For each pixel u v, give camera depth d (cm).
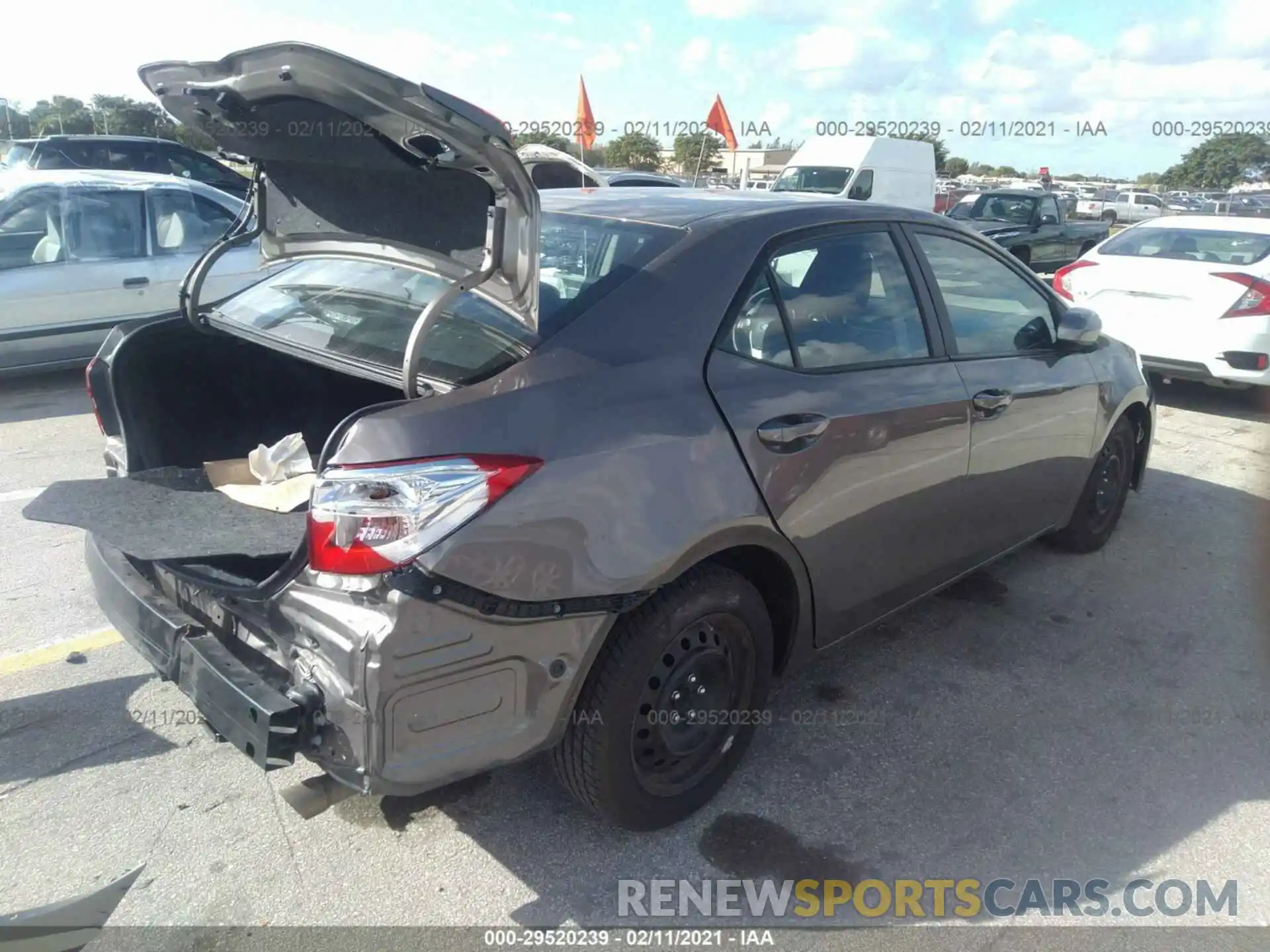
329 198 262
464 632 214
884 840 283
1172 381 937
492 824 282
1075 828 291
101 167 1337
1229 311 746
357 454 211
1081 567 479
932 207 1847
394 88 191
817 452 284
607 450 235
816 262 309
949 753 325
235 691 214
